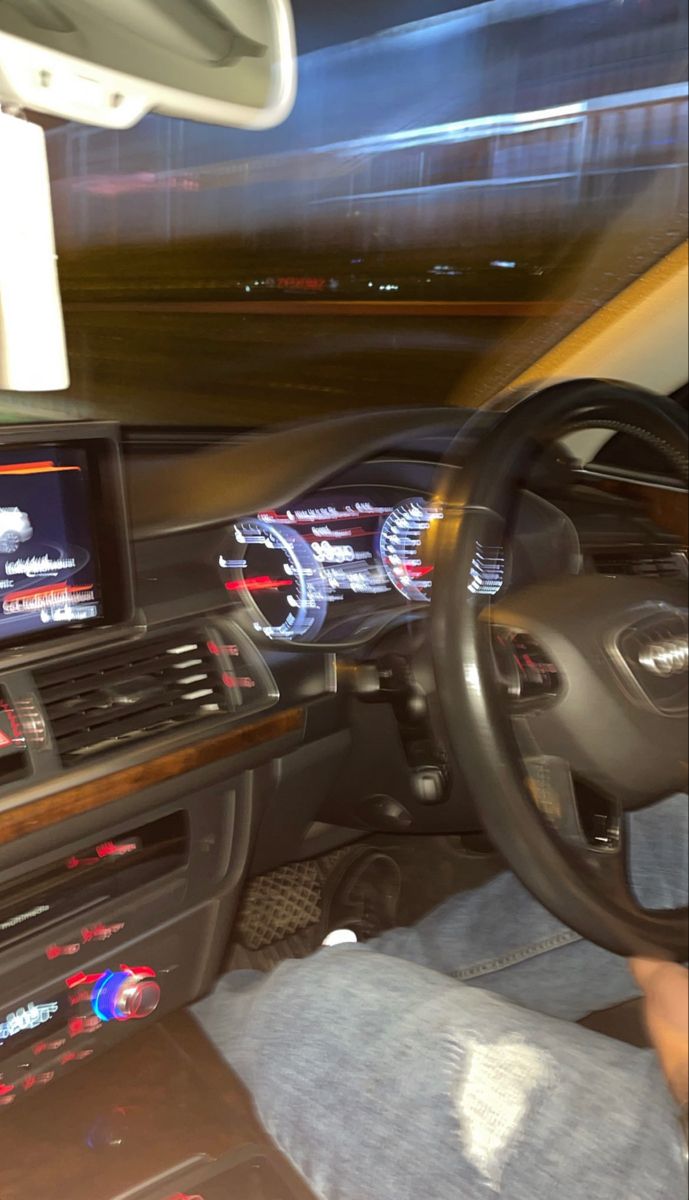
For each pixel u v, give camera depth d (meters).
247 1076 1.01
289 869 2.04
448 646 1.09
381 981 1.00
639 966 0.95
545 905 1.13
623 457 1.83
